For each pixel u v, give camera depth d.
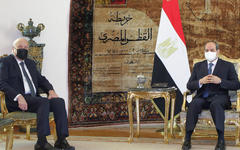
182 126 3.90
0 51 5.27
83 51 5.69
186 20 5.75
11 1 5.39
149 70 5.82
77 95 5.62
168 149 3.76
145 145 3.99
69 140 4.32
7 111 3.67
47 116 3.54
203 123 3.83
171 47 5.33
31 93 3.94
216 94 3.99
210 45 4.03
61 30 5.65
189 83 4.08
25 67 4.06
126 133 4.95
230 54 5.71
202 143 4.10
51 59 5.60
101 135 4.77
